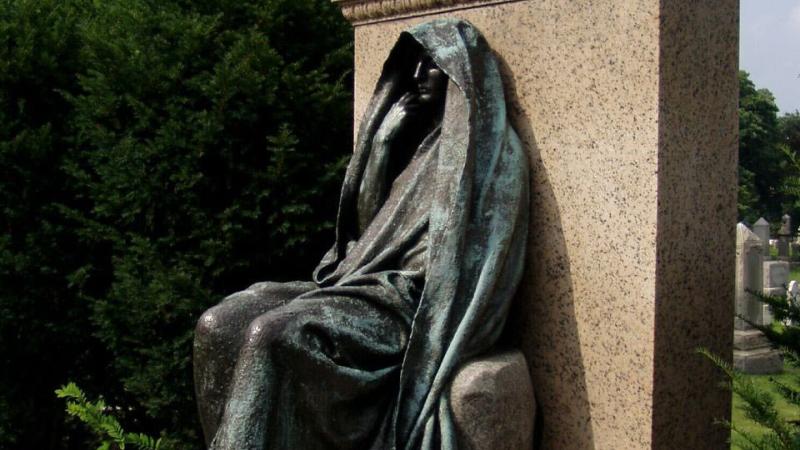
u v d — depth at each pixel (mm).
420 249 2930
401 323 2818
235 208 5059
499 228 2820
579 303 2818
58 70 5812
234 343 2799
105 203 5293
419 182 3055
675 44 2623
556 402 2891
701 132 2711
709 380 2760
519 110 3031
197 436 5145
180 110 5191
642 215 2629
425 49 3072
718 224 2773
